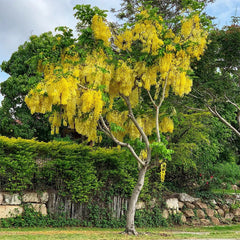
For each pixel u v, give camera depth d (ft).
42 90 23.03
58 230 29.71
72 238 23.15
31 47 52.75
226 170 57.47
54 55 26.32
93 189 34.96
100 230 31.91
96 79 24.68
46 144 32.42
